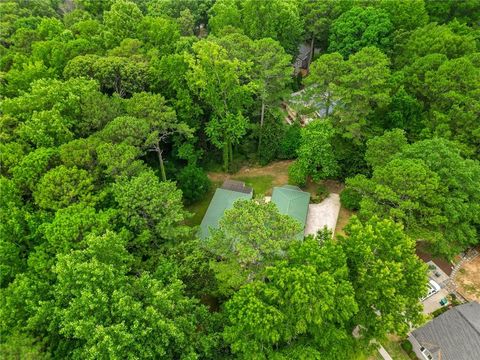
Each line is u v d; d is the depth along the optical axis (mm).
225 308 27453
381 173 34625
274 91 51906
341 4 68312
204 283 31516
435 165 34469
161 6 75812
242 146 55344
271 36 60562
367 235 26719
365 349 27484
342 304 23766
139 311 22438
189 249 32031
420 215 34000
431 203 32875
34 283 25734
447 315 32219
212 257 30984
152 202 31422
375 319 25906
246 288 24641
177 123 48062
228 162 53875
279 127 53625
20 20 63281
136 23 61938
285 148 53375
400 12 60312
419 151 36062
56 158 34531
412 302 26125
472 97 42219
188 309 26734
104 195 32156
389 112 45781
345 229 29672
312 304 23469
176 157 52000
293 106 52031
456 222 34281
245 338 23938
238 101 47312
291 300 23312
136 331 21781
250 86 46281
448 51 50844
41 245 28406
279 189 46031
